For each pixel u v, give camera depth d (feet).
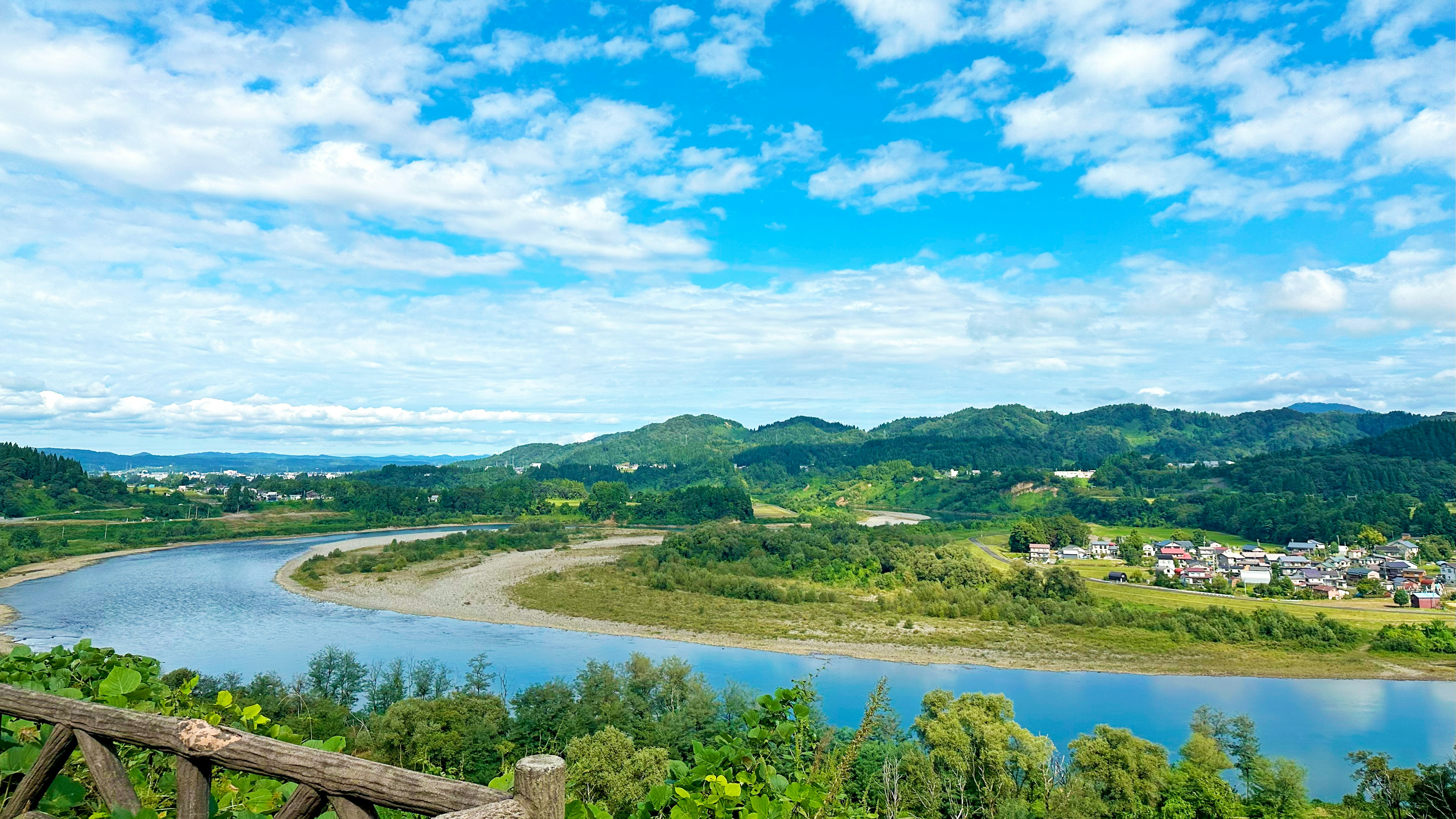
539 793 8.95
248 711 16.42
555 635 224.33
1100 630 242.78
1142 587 329.11
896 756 107.76
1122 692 185.06
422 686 154.10
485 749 116.37
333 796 10.01
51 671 20.58
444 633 223.10
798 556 334.85
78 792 13.67
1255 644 228.84
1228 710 172.65
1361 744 152.87
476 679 161.17
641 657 156.04
